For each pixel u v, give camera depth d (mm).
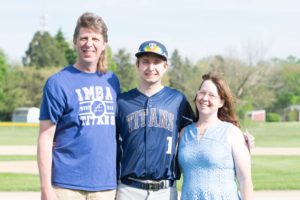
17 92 70312
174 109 5879
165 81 62781
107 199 5738
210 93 5773
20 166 18547
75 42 5738
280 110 83250
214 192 5566
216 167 5598
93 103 5648
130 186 5855
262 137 39656
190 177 5699
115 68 80500
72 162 5609
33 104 72562
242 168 5641
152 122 5801
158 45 5812
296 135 42156
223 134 5664
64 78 5629
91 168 5613
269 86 61906
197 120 5977
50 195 5582
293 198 12367
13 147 27688
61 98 5566
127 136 5840
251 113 63469
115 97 5844
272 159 21312
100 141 5645
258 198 12336
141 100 5848
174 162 5926
